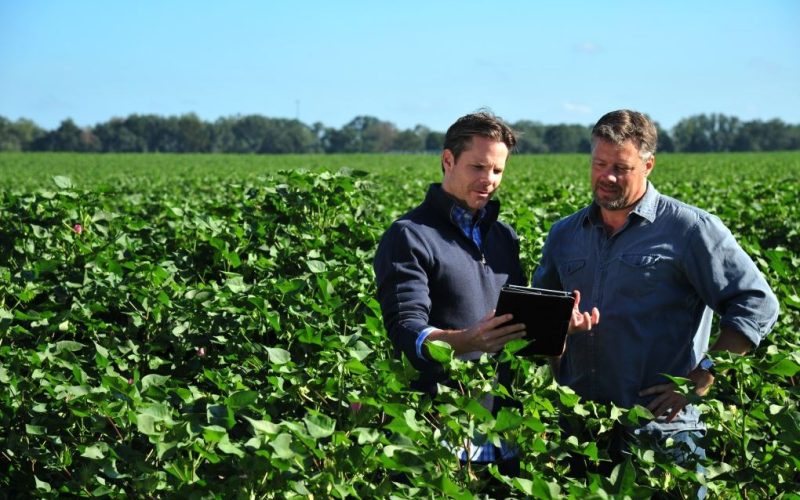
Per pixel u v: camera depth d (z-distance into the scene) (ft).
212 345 16.72
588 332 12.48
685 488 11.08
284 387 13.12
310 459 9.91
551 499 9.12
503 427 9.98
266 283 19.04
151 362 16.14
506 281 12.67
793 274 20.57
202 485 10.28
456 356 12.09
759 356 14.79
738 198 41.86
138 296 17.74
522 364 11.51
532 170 140.26
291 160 242.99
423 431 10.37
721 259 11.80
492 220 12.51
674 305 12.14
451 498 10.02
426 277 11.97
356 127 523.29
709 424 11.66
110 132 467.93
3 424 13.28
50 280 20.34
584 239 12.76
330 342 13.21
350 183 22.81
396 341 11.69
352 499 10.53
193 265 22.61
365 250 22.72
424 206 12.30
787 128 463.01
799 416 10.54
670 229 12.07
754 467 11.21
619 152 11.73
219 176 105.81
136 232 25.25
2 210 23.59
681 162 186.60
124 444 11.55
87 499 11.79
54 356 13.98
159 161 240.53
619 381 12.26
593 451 11.12
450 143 12.00
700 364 11.96
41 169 182.39
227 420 10.32
